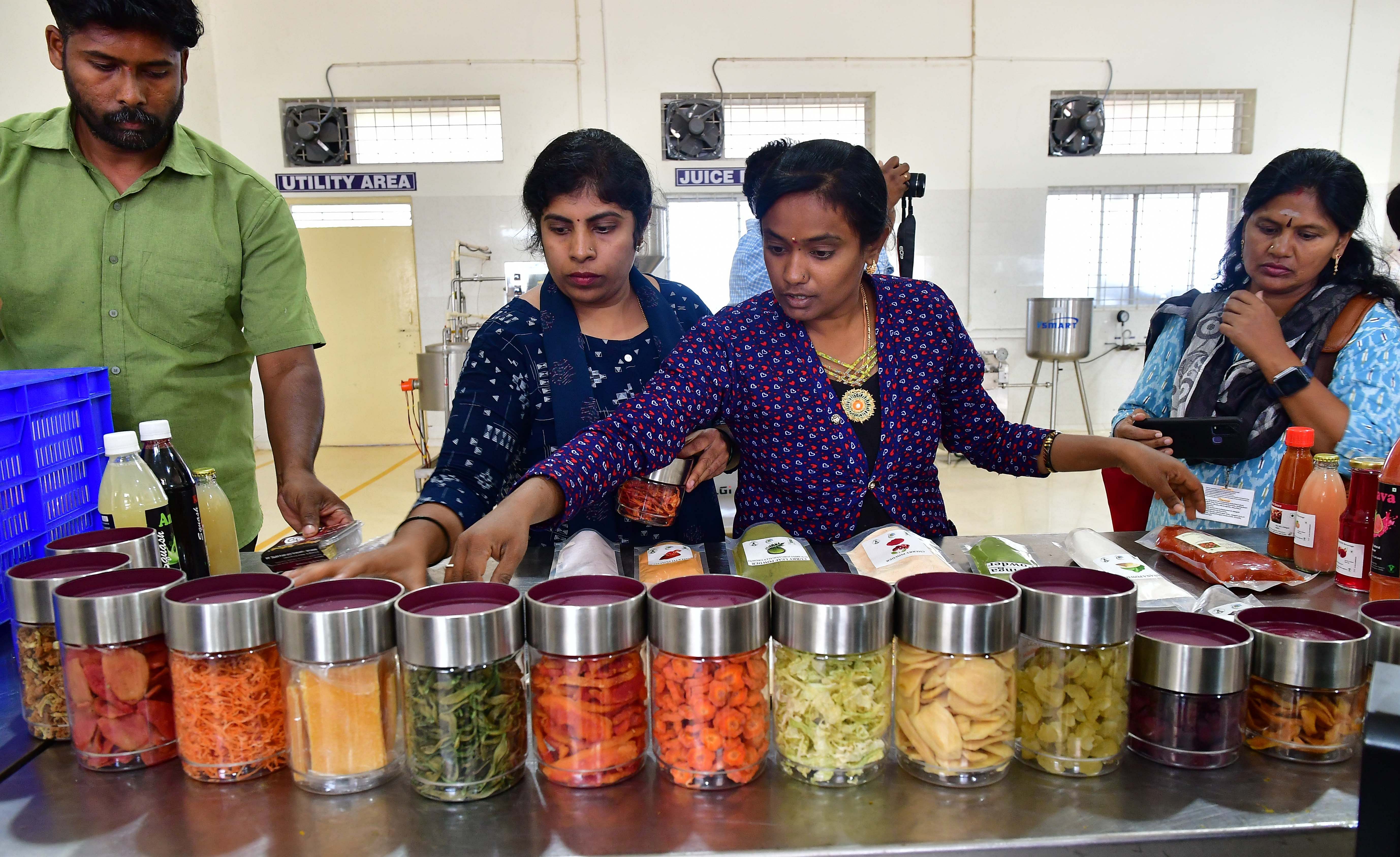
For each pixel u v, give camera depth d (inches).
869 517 50.5
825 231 41.6
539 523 42.6
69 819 26.2
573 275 47.4
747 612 26.2
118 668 28.2
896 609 27.9
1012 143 257.8
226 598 28.5
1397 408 56.5
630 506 45.7
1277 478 51.1
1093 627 26.8
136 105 48.6
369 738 27.2
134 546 35.6
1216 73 256.1
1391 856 22.1
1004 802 26.6
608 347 52.3
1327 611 32.9
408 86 247.8
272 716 28.3
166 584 30.2
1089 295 269.4
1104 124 257.8
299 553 48.5
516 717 27.3
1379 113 259.8
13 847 24.8
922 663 27.2
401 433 269.9
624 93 250.5
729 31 249.3
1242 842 25.0
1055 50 253.9
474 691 26.1
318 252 259.6
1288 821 25.4
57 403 43.7
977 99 255.1
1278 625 30.4
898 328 49.7
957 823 25.5
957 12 251.0
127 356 57.7
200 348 60.0
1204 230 266.8
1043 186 259.9
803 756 27.2
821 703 26.7
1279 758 28.8
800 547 41.4
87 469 46.6
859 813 26.0
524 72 248.4
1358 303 60.2
